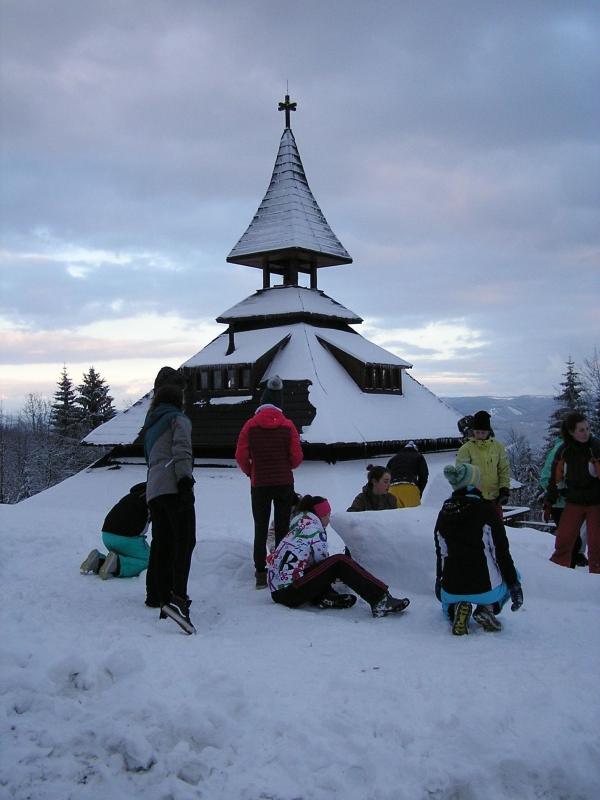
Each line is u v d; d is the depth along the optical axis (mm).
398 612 6227
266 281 24031
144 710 3889
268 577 6750
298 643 5148
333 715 3855
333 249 23578
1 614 5988
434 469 20141
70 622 5758
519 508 18812
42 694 4074
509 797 3439
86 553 9055
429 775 3457
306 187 24500
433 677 4320
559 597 6523
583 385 52125
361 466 18500
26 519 12484
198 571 7656
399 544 7090
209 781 3473
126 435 20922
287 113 25312
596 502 8250
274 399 7801
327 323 22469
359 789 3414
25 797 3379
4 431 74062
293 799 3332
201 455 19828
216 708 3910
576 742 3645
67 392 69500
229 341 20922
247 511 15891
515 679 4250
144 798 3396
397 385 22203
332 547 11172
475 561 5648
